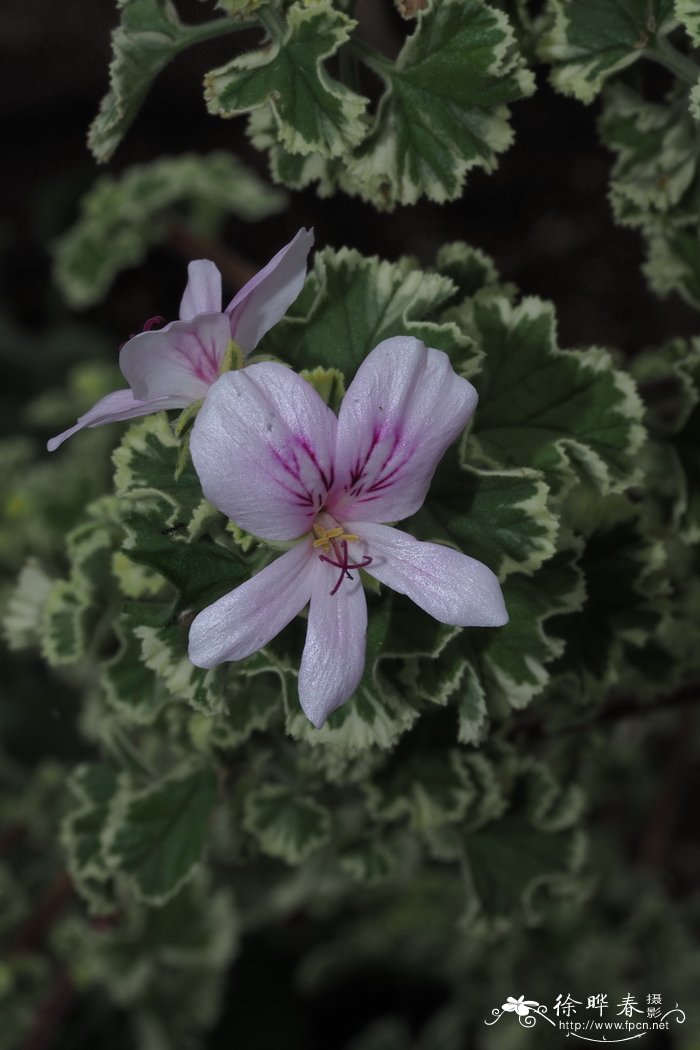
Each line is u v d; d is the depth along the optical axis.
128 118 0.18
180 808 0.21
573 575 0.18
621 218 0.21
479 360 0.18
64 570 0.26
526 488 0.17
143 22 0.18
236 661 0.16
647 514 0.22
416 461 0.16
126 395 0.17
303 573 0.16
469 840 0.21
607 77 0.20
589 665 0.20
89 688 0.28
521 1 0.19
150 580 0.19
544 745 0.25
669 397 0.22
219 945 0.26
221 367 0.16
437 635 0.17
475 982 0.29
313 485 0.16
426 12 0.18
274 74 0.18
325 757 0.20
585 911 0.28
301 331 0.18
